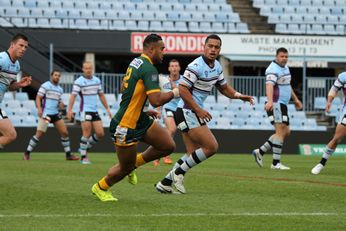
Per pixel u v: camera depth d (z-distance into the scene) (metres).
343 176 39.59
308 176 39.47
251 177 38.44
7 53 31.88
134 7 90.69
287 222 21.98
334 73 96.50
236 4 94.31
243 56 83.25
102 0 90.06
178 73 46.38
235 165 49.94
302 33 88.94
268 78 44.34
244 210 24.59
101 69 92.38
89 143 52.62
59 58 87.75
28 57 77.56
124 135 25.72
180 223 21.59
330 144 41.06
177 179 29.44
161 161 54.16
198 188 32.03
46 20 85.69
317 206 25.81
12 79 32.38
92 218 22.45
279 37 83.94
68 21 85.88
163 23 88.31
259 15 92.88
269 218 22.75
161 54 26.05
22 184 33.09
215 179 36.94
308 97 81.00
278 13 93.44
